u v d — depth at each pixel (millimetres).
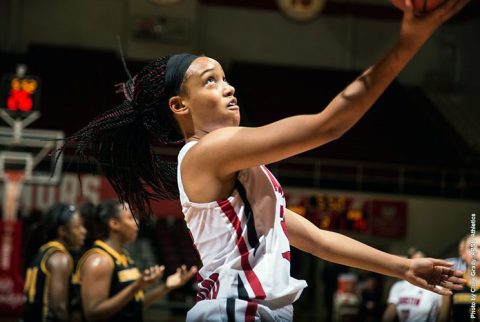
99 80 14633
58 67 14742
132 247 12469
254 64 15594
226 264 1652
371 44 15812
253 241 1654
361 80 1402
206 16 15609
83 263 4059
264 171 1721
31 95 10492
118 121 1913
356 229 11438
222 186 1646
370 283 9672
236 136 1562
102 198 10516
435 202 11680
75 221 4379
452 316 3713
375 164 12258
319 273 12812
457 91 13984
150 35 15102
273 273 1637
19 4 15109
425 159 12945
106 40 15289
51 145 10562
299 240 1916
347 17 15812
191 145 1711
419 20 1312
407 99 14977
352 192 11711
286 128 1485
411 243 11555
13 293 9047
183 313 11578
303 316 12180
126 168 1978
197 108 1766
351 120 1425
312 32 15781
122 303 3924
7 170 9734
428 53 15305
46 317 4207
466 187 11898
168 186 2000
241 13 15703
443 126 14039
